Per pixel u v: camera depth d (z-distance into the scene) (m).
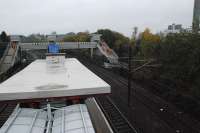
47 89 15.03
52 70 23.41
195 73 24.61
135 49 58.06
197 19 29.20
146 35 70.31
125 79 41.28
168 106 24.78
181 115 21.95
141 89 33.38
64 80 18.16
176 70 27.55
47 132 8.82
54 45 31.95
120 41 82.12
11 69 49.50
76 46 73.25
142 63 39.84
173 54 28.61
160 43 37.78
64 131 8.83
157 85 31.06
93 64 66.44
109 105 25.50
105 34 92.50
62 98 15.00
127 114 22.38
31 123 9.50
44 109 11.55
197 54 24.00
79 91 15.29
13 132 8.58
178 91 26.61
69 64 28.94
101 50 72.19
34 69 24.62
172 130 18.41
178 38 28.39
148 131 18.19
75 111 11.02
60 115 10.74
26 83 17.09
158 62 33.16
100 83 16.89
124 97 29.11
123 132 17.98
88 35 115.19
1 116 21.86
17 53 64.56
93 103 21.19
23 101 14.49
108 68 54.88
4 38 92.62
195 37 25.44
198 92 23.38
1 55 66.00
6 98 14.29
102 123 16.62
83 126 9.16
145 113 22.66
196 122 20.12
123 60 58.41
